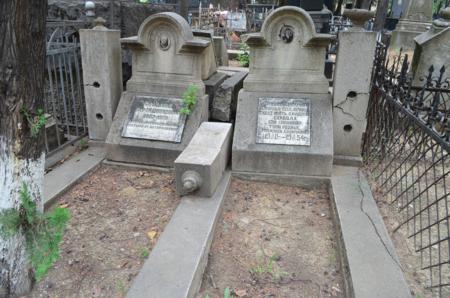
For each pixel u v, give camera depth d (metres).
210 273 2.75
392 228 3.20
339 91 4.06
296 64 4.18
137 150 4.20
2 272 2.22
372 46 3.86
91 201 3.57
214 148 3.70
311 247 3.08
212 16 16.34
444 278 2.59
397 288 2.37
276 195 3.88
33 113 2.07
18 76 1.93
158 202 3.55
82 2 5.53
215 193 3.56
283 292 2.59
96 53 4.30
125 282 2.53
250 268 2.82
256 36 4.07
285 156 3.99
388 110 4.03
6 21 1.80
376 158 4.32
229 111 4.60
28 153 2.13
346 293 2.52
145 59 4.39
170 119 4.25
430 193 3.81
